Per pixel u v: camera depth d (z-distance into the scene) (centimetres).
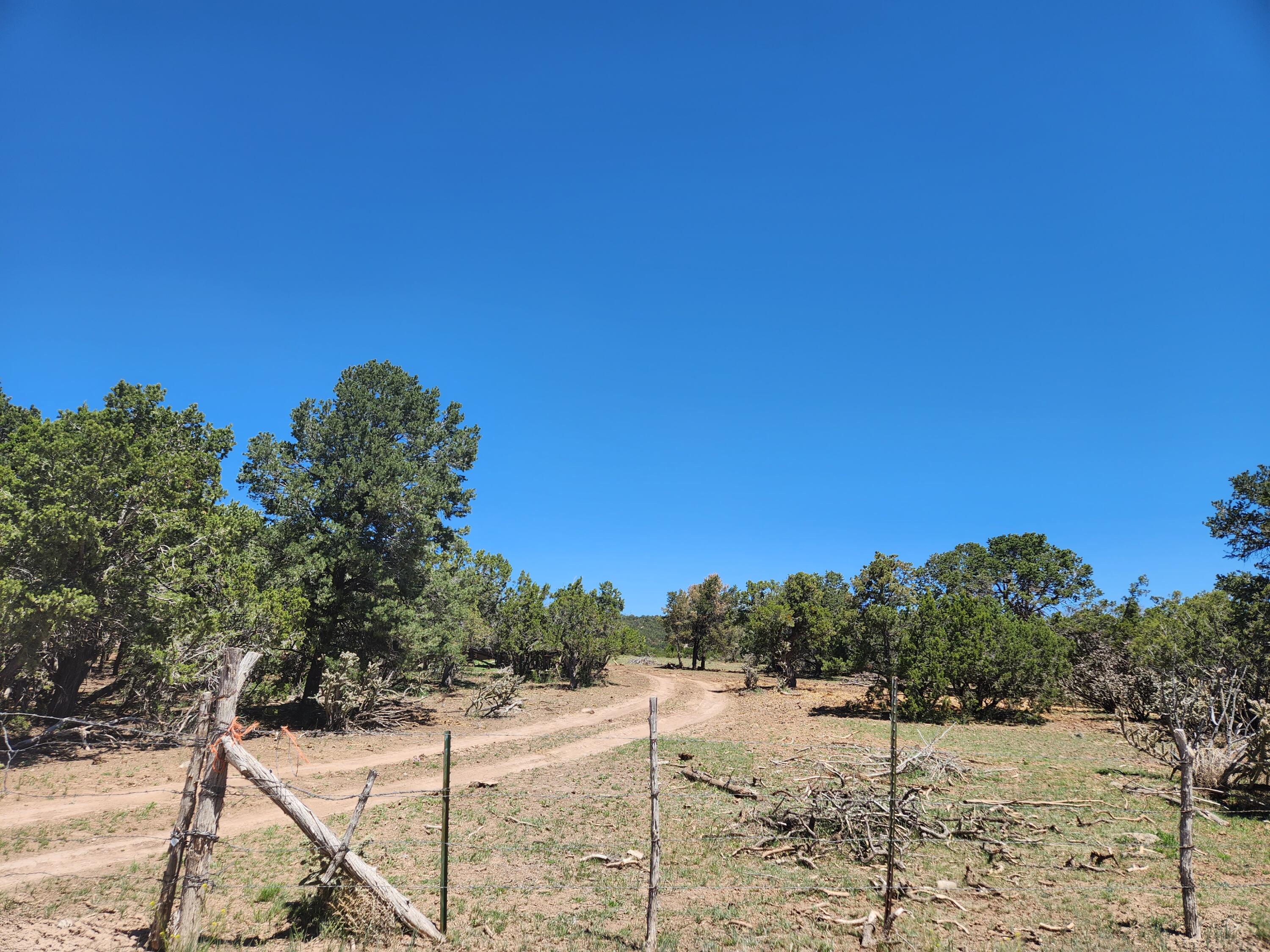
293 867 1037
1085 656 3903
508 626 5162
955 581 6144
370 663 2883
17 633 1755
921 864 1076
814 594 4778
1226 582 2500
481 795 1568
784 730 2659
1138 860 1083
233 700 745
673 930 822
